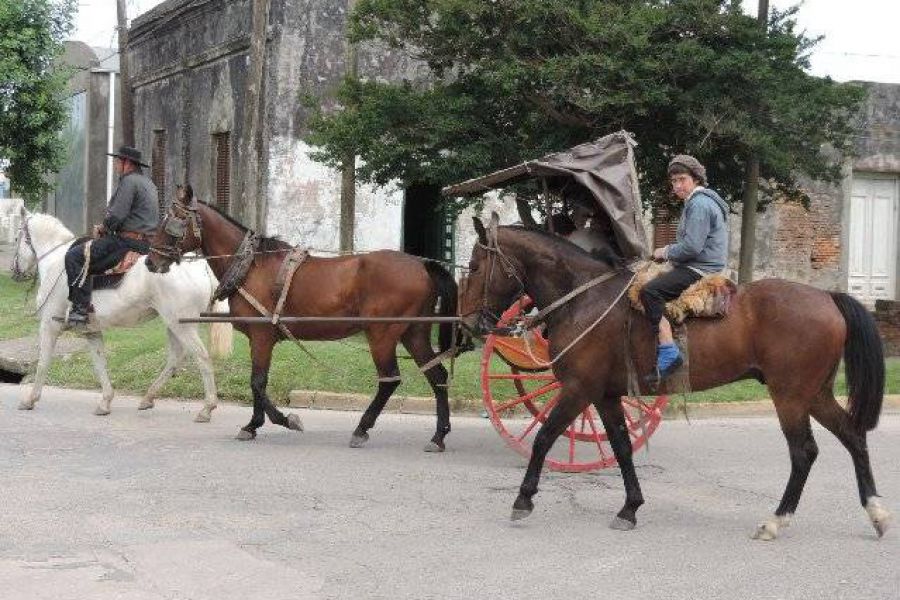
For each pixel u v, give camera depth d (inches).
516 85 519.8
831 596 240.5
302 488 337.7
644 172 577.0
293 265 414.0
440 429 410.0
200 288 460.4
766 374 296.8
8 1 967.6
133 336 656.4
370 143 550.3
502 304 317.1
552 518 310.8
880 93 829.8
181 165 954.7
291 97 767.7
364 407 502.9
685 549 279.1
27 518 291.0
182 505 311.4
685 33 525.0
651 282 296.4
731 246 804.0
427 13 558.9
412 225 875.4
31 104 995.9
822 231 826.2
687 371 299.1
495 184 371.6
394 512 310.8
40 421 449.1
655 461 398.9
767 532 289.6
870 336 292.4
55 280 475.5
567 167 337.4
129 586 236.4
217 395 515.8
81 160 1309.1
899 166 837.8
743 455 410.6
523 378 398.3
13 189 1051.3
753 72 500.4
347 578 246.2
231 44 837.2
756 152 537.6
